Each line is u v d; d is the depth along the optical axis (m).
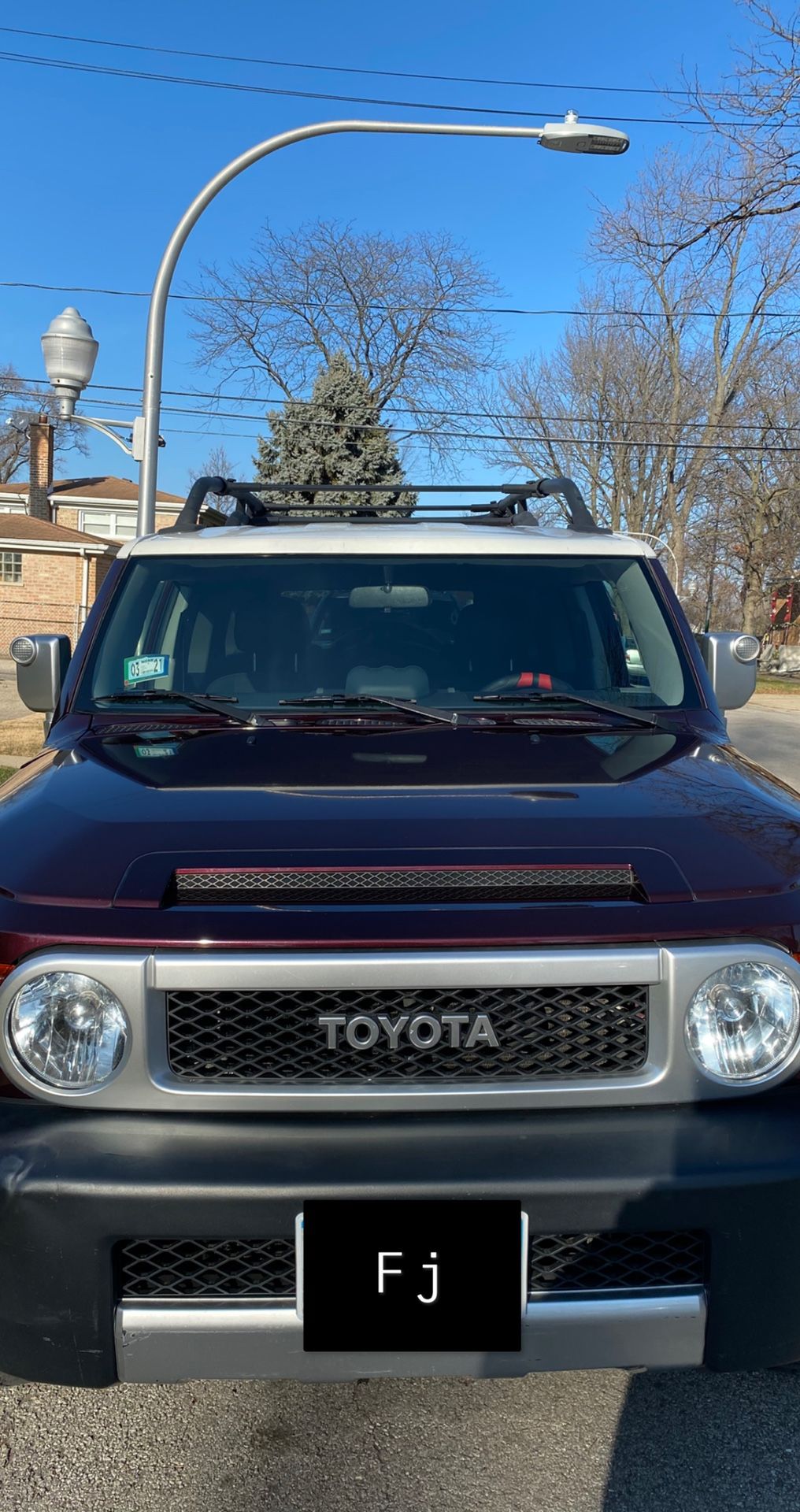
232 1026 2.18
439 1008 2.17
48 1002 2.16
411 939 2.14
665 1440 2.56
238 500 4.61
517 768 2.84
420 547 3.72
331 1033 2.15
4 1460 2.50
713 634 3.65
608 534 3.95
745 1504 2.37
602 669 3.57
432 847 2.35
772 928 2.22
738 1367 2.16
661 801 2.61
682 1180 2.09
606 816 2.51
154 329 9.12
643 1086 2.17
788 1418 2.64
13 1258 2.10
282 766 2.84
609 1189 2.08
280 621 3.61
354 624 3.62
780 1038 2.21
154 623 3.61
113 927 2.17
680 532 41.28
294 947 2.14
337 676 3.53
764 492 44.69
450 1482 2.42
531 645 3.59
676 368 40.50
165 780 2.77
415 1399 2.71
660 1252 2.16
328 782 2.72
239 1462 2.48
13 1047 2.17
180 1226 2.07
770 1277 2.13
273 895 2.23
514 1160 2.10
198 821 2.48
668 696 3.45
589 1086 2.16
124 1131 2.15
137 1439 2.57
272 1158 2.10
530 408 45.03
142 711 3.33
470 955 2.14
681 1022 2.17
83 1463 2.49
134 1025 2.14
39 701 3.51
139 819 2.51
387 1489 2.40
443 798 2.62
